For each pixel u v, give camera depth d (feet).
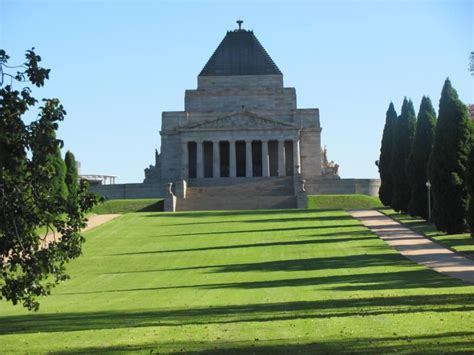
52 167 99.35
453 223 303.27
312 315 127.44
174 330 115.44
